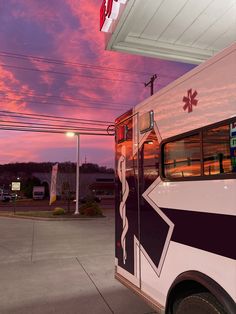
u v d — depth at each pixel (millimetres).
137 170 3686
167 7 4723
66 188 39219
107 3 5148
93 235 11430
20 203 42500
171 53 6258
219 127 2406
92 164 85250
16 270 6547
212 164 2467
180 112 2904
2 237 11109
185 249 2705
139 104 3699
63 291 5188
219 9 4758
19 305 4598
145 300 3369
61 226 14492
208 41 5754
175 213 2877
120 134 4230
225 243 2246
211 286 2307
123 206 4047
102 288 5309
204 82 2592
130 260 3801
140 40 5746
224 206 2275
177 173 2914
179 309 2703
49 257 7730
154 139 3326
